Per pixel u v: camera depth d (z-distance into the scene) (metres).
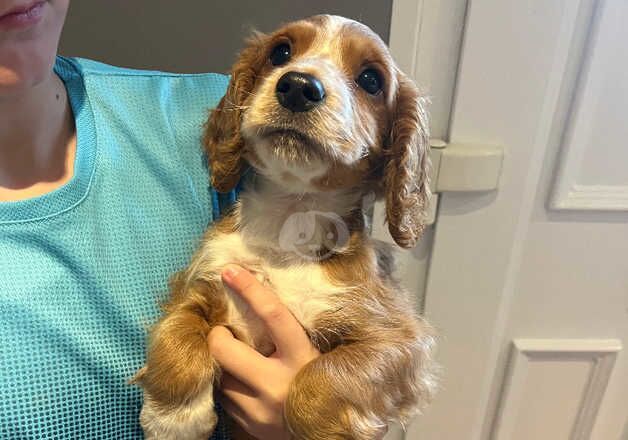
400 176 0.86
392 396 0.78
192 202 0.89
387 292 0.86
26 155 0.83
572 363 1.48
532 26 1.09
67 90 0.91
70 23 1.25
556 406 1.55
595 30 1.13
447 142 1.18
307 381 0.74
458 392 1.44
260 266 0.83
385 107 0.87
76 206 0.79
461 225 1.25
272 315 0.76
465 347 1.38
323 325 0.81
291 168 0.78
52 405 0.73
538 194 1.29
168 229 0.87
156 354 0.77
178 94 1.01
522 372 1.47
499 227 1.26
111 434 0.78
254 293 0.78
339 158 0.78
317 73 0.77
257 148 0.80
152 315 0.82
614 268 1.38
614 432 1.59
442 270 1.29
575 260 1.36
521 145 1.18
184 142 0.94
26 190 0.81
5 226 0.74
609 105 1.21
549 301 1.41
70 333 0.74
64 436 0.74
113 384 0.77
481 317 1.35
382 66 0.85
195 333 0.79
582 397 1.53
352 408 0.73
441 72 1.15
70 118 0.91
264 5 1.24
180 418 0.76
